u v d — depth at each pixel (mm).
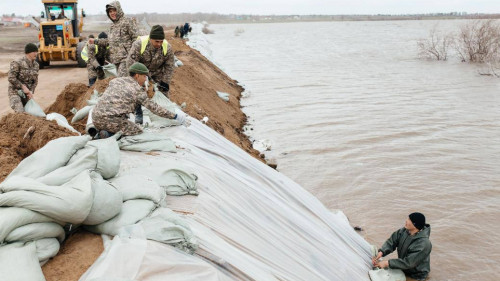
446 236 7637
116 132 5547
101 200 3682
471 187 9773
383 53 45406
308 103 18891
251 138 13594
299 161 11430
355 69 31625
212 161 6211
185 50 21766
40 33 18000
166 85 7613
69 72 17094
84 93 9742
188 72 15672
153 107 5535
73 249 3613
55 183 3744
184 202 4551
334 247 5969
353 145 12812
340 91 22062
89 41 10203
